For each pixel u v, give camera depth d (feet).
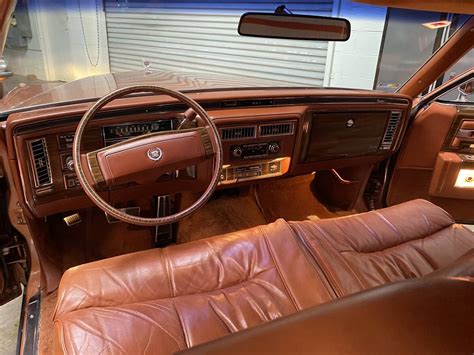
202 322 3.20
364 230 4.57
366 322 2.16
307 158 6.37
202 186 5.57
